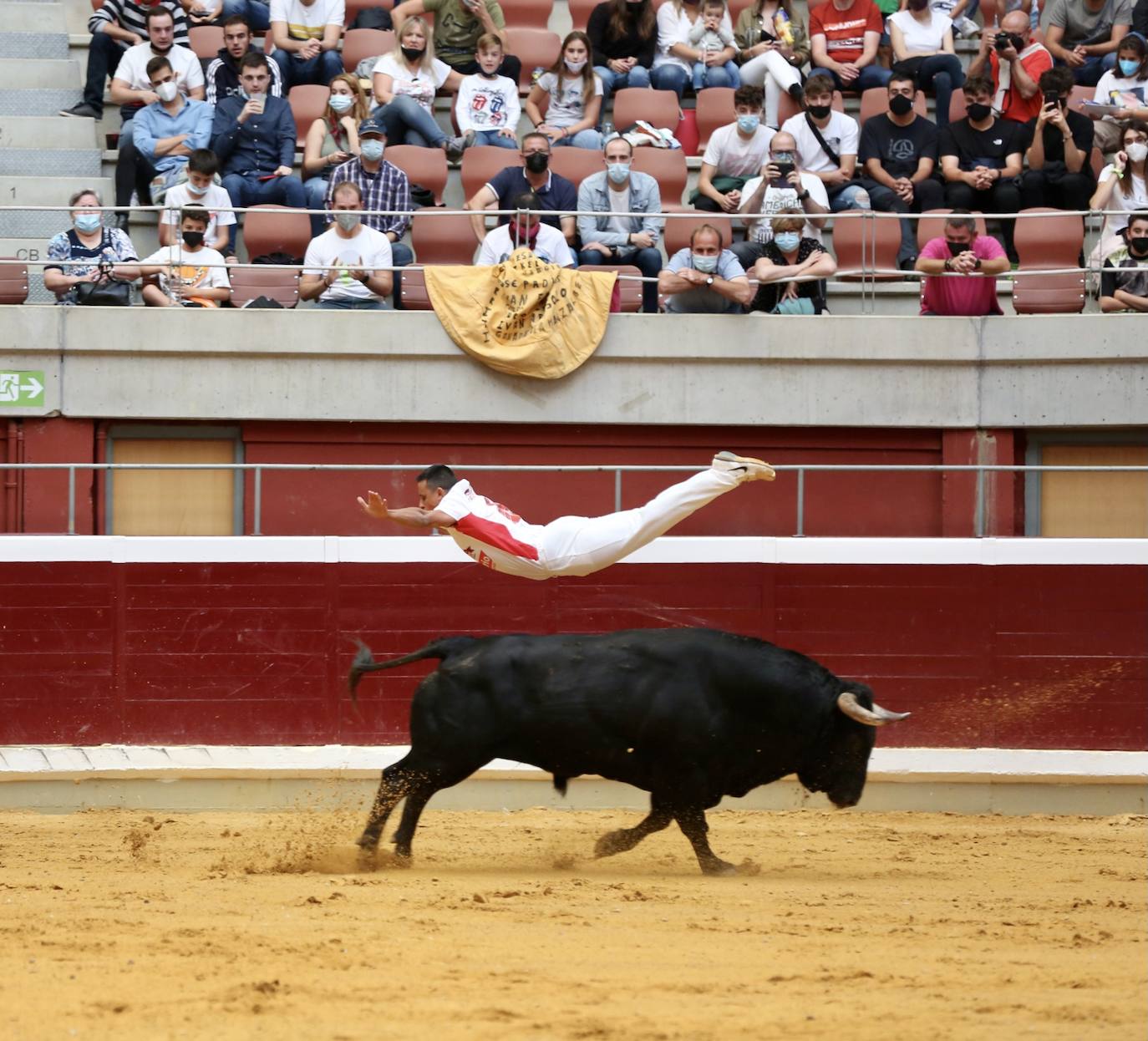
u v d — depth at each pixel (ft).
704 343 61.46
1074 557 56.24
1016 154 69.97
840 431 62.54
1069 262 66.54
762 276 62.18
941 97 74.84
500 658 39.68
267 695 55.67
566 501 60.80
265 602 55.72
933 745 55.98
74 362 60.44
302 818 52.80
